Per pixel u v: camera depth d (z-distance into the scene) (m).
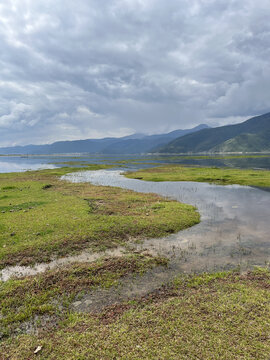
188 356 7.14
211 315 8.91
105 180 57.75
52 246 16.17
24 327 8.96
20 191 38.66
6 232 18.88
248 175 55.06
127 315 9.23
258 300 9.71
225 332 8.03
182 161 152.00
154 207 27.05
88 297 10.72
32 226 20.02
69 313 9.64
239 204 29.19
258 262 13.80
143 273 12.74
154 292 10.88
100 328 8.57
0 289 11.38
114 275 12.46
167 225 20.59
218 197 33.94
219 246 16.34
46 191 38.97
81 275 12.54
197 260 14.25
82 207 26.50
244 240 17.33
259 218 22.84
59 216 22.95
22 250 15.63
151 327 8.46
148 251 15.74
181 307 9.49
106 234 18.47
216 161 140.25
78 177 65.12
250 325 8.27
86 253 15.59
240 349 7.29
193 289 10.94
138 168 99.00
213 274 12.34
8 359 7.41
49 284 11.76
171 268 13.27
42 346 7.87
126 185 48.50
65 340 8.07
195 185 46.56
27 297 10.71
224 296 10.11
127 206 27.86
